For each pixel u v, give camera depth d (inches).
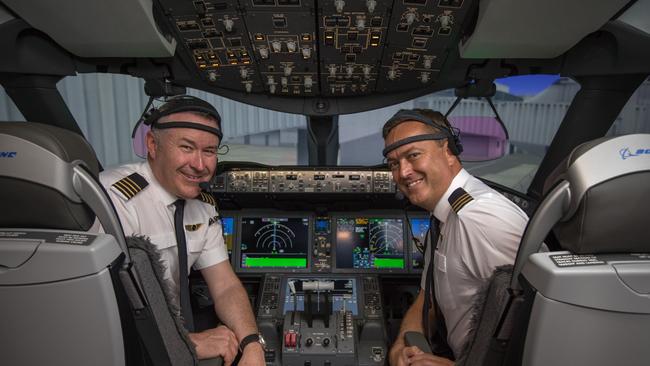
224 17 67.0
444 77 86.6
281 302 79.5
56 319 30.3
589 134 89.1
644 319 28.0
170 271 60.3
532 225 29.7
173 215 59.2
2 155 27.9
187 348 42.5
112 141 111.4
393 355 57.4
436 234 58.5
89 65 82.7
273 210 90.7
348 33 70.6
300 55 77.2
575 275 27.0
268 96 95.7
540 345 29.2
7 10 66.0
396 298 86.7
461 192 51.7
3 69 76.6
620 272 27.0
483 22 64.2
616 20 68.2
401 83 88.6
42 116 88.4
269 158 125.4
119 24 65.5
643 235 27.8
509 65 82.0
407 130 52.9
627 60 74.2
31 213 29.5
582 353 29.0
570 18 62.7
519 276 30.8
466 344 38.6
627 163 26.7
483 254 48.3
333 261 86.0
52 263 28.6
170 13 66.1
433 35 70.9
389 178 83.4
